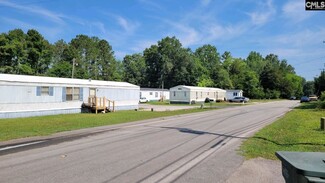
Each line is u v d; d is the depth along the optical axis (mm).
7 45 49562
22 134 12742
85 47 77375
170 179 6207
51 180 6070
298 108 37406
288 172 2836
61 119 20234
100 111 27984
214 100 62125
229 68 98125
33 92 22797
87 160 7914
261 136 12336
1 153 8797
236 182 5992
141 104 48531
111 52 83688
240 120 20781
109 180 6117
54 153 8828
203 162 7754
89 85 28078
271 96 90250
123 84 33375
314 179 2441
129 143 10742
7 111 20906
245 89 86000
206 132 14062
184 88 52312
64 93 25609
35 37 55062
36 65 56875
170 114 26328
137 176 6426
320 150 9188
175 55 86312
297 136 12320
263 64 116250
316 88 70562
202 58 98312
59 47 70000
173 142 11016
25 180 6059
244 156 8484
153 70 90250
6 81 20719
